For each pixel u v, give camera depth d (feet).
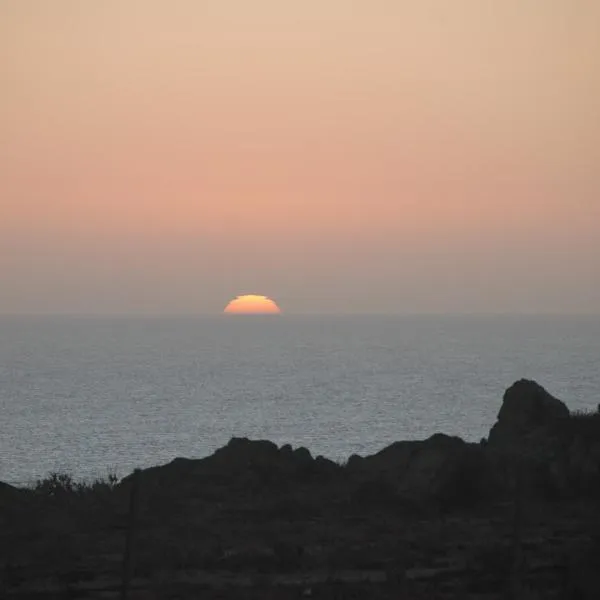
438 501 282.56
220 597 181.06
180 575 199.62
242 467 328.08
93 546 224.53
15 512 265.34
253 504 282.56
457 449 306.96
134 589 189.57
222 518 262.88
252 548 222.69
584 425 323.57
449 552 218.59
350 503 279.08
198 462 333.42
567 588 181.78
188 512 270.46
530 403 347.36
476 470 288.71
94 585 192.75
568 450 307.37
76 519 257.96
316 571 203.41
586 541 227.20
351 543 226.99
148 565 204.95
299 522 257.75
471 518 263.49
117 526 250.16
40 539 234.79
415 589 183.93
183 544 224.53
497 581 189.78
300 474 327.06
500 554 204.33
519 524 191.21
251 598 179.01
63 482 318.86
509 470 298.15
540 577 193.47
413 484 294.25
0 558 215.31
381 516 263.70
